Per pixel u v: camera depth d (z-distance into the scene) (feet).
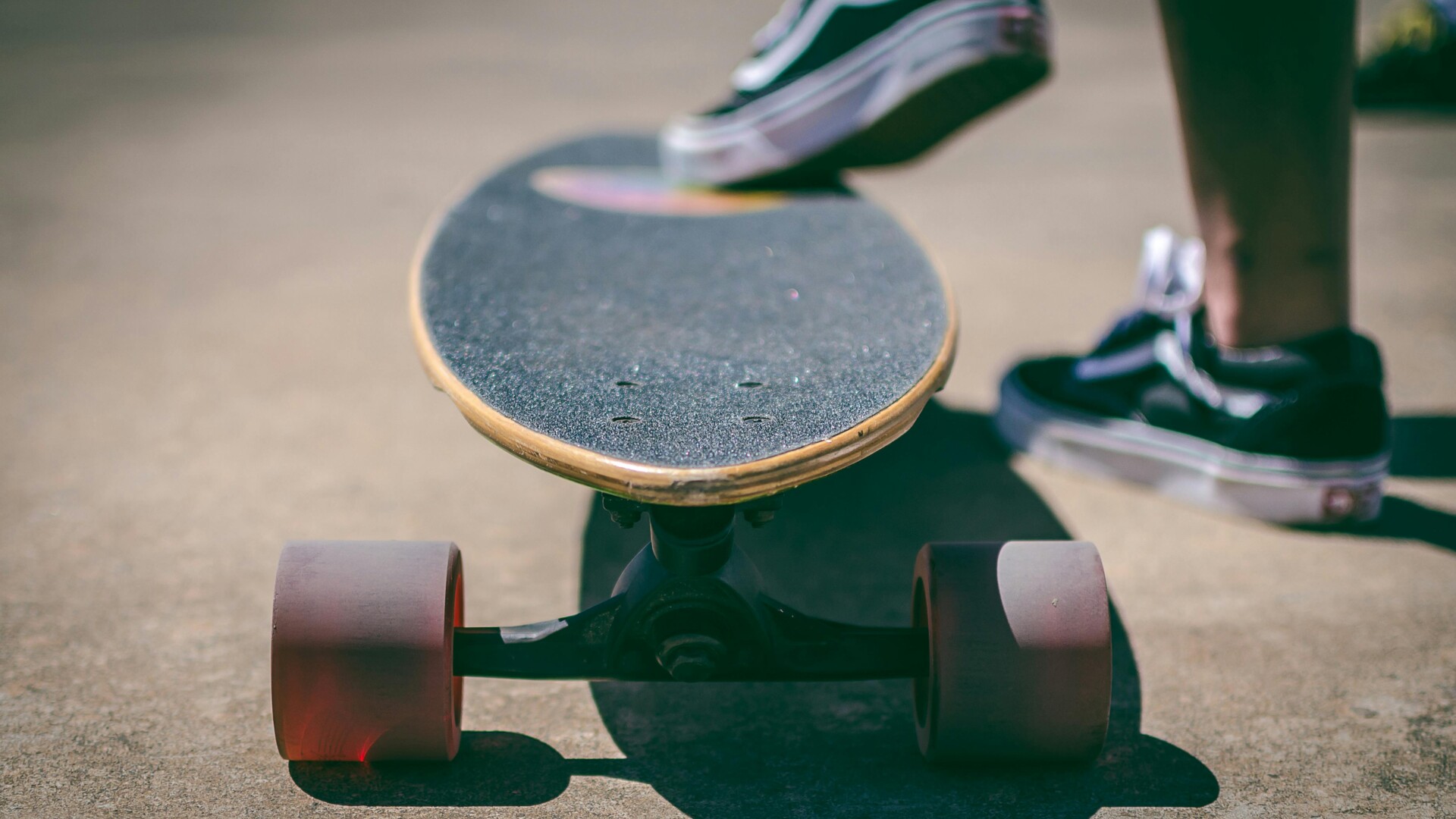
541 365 3.27
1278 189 3.77
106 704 3.37
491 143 9.57
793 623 3.22
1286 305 3.86
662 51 14.64
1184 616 3.61
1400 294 5.81
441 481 4.12
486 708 3.39
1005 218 7.49
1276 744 3.31
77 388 4.73
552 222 3.89
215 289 6.13
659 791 3.21
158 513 3.95
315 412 4.55
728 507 3.16
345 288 6.17
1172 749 3.29
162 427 4.35
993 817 3.17
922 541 3.88
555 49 15.02
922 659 3.21
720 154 4.28
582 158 4.72
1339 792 3.22
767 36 4.58
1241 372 3.92
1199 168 3.83
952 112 4.22
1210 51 3.70
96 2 20.79
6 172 8.67
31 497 4.00
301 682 3.15
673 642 3.15
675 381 3.22
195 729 3.32
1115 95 11.75
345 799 3.19
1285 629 3.57
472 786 3.21
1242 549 3.83
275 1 21.30
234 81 12.77
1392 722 3.35
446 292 3.52
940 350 3.31
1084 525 3.93
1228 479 3.92
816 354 3.30
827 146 4.22
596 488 3.05
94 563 3.76
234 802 3.18
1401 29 10.76
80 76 13.03
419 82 12.62
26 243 6.90
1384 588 3.68
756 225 3.89
